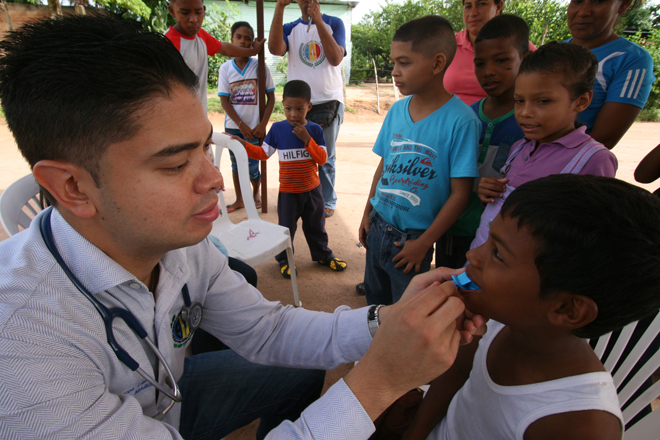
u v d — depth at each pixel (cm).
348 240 339
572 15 186
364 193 458
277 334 111
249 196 238
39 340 62
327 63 342
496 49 163
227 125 388
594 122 185
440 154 159
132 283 75
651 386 98
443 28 152
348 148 701
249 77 367
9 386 59
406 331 70
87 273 70
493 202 148
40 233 71
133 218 66
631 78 172
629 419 101
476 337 107
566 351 78
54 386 62
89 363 69
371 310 106
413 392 119
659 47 1100
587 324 70
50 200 70
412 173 166
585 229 63
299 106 250
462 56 235
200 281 102
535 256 68
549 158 138
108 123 56
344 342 105
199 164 69
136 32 62
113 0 945
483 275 77
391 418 115
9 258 68
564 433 75
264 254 210
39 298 65
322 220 282
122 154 59
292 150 261
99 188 63
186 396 114
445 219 156
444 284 79
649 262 62
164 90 59
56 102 56
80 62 54
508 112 175
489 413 88
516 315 76
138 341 81
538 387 80
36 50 56
